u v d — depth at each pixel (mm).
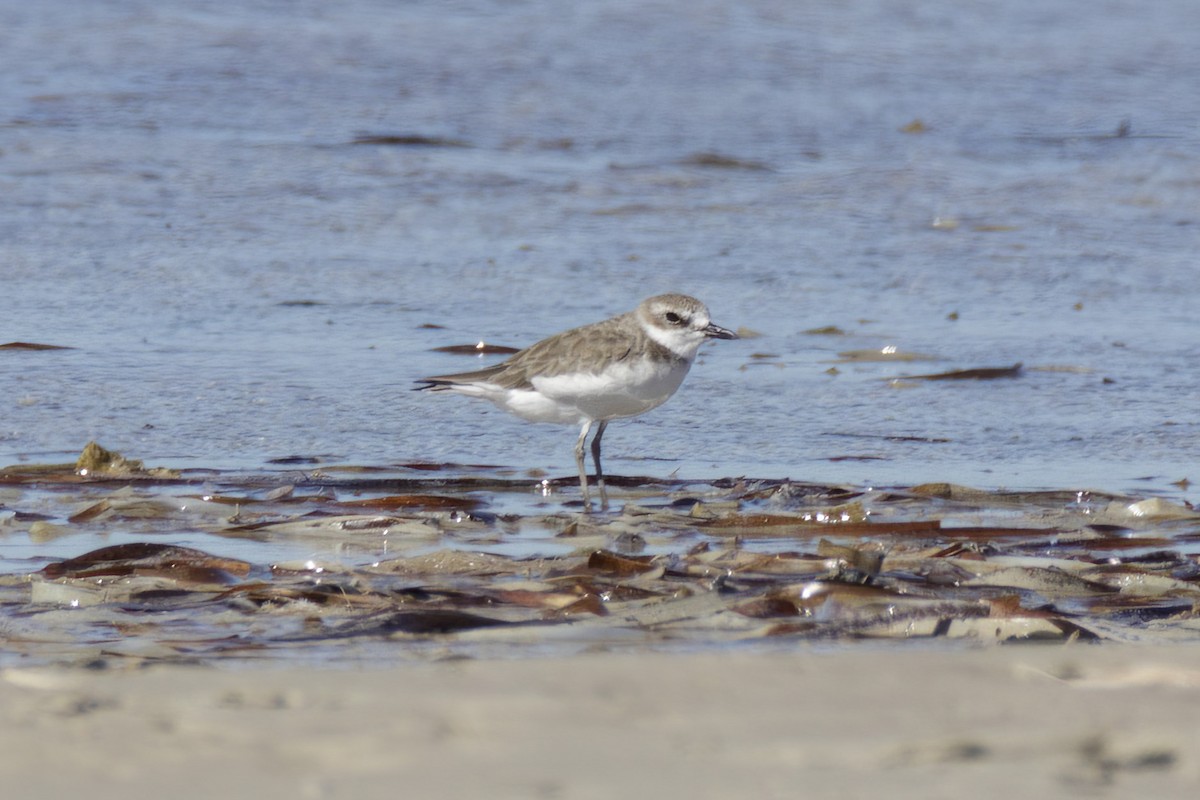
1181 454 12875
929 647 7586
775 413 14070
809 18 38375
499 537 10391
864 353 16016
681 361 12234
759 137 27547
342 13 36938
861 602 8398
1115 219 22672
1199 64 35188
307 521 10422
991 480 12070
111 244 19516
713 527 10656
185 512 10828
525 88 30562
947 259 20281
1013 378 15266
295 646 7559
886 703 6117
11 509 10719
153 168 23734
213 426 13109
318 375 14758
